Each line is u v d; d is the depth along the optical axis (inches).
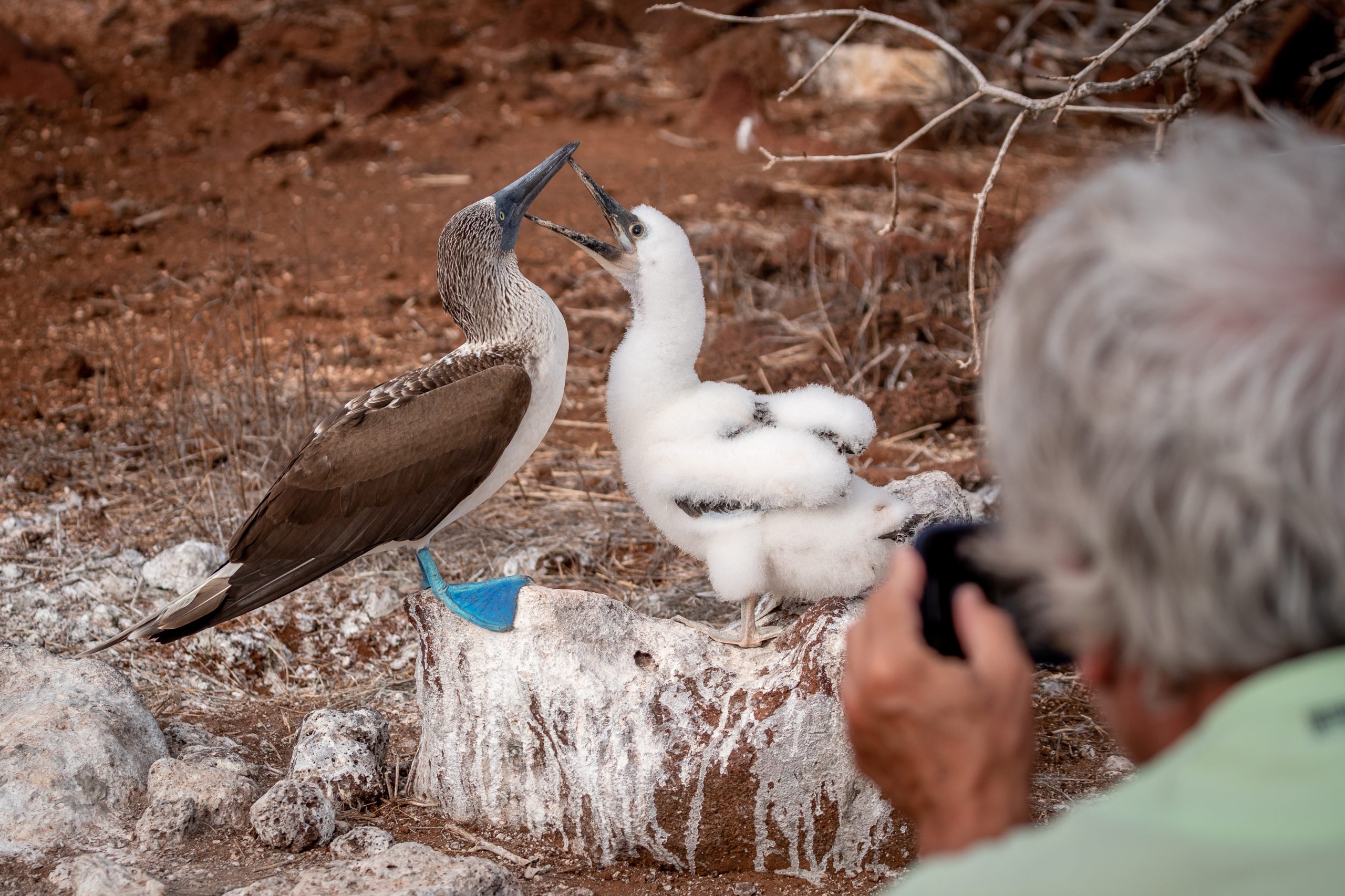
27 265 454.6
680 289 199.9
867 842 183.2
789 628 195.5
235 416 331.0
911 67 630.5
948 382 369.1
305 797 184.4
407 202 523.5
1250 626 47.9
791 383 366.6
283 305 425.1
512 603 191.2
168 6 714.8
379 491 205.0
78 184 522.0
